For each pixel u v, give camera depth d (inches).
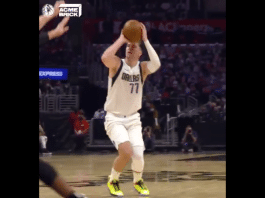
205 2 855.7
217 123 593.9
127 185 224.7
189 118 585.6
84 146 581.0
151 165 357.4
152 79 796.6
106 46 800.9
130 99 177.8
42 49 753.6
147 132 561.0
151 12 852.0
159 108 652.1
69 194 112.3
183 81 794.8
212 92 751.7
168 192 192.2
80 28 767.7
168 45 857.5
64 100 636.1
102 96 711.7
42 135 522.3
